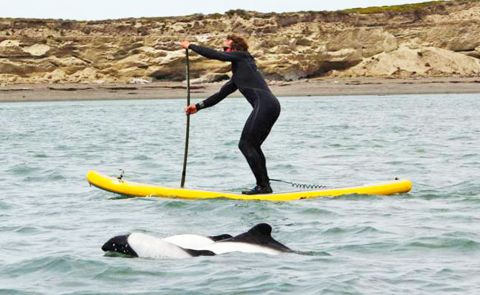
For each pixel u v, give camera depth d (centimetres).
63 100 13375
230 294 1612
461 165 4016
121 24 16975
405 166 4012
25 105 12200
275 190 2970
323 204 2764
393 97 13200
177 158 4509
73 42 16025
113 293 1633
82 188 3291
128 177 3638
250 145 2856
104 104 12300
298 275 1741
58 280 1739
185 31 16950
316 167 4012
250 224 2425
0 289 1680
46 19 16612
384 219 2480
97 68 15938
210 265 1794
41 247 2102
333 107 10712
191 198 2884
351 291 1631
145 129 7144
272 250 1911
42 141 5856
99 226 2420
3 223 2489
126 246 1881
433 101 11844
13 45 15512
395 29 17762
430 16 18100
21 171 3900
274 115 2847
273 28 17050
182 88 14675
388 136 6019
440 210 2652
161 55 15862
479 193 3027
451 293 1631
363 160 4331
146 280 1708
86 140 5925
